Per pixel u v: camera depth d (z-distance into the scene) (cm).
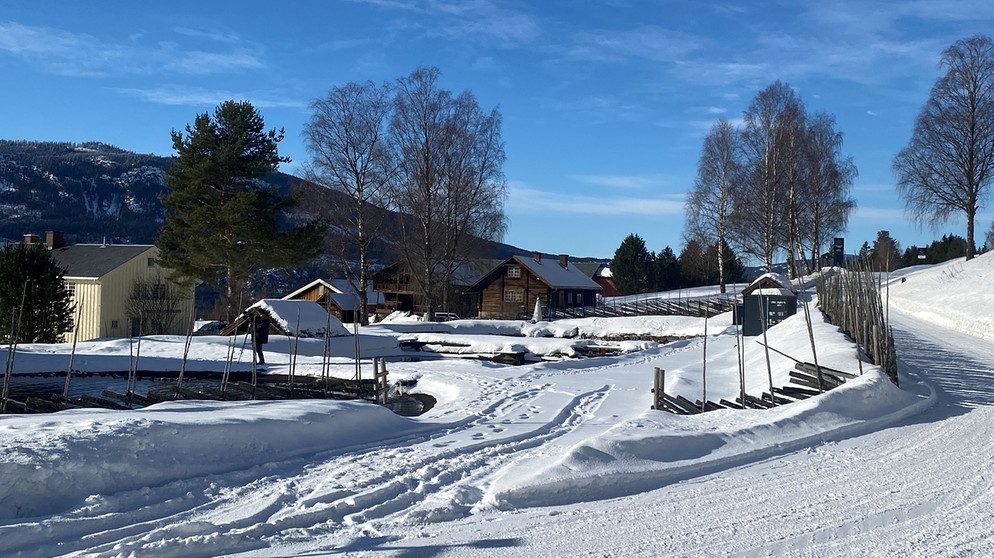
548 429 1288
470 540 670
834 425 1260
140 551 582
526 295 6197
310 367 2464
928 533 709
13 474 678
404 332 4138
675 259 8081
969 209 5838
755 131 5512
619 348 3403
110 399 1831
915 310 4691
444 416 1409
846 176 5822
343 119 4619
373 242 5006
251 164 4012
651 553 646
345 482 841
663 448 1005
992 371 2067
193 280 4141
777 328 3259
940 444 1145
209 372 2467
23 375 2430
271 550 623
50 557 578
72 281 4553
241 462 901
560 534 695
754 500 830
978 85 5578
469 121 4806
